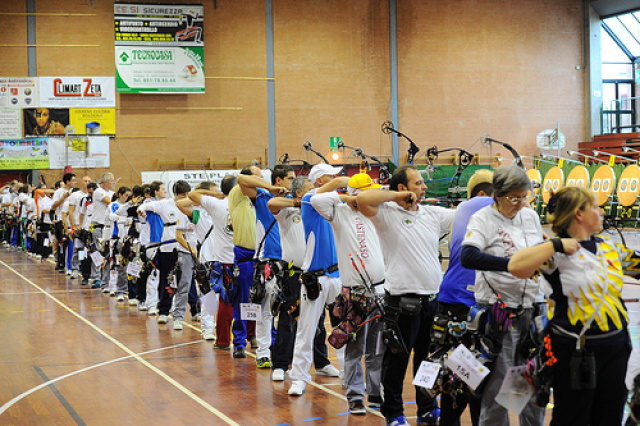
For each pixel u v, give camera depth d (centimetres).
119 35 2378
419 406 498
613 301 334
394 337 457
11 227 2341
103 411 541
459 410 424
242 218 707
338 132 2545
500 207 386
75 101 2366
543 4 2689
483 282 393
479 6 2639
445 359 402
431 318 471
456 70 2625
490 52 2648
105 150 2386
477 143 2638
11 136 2333
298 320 589
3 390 609
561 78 2712
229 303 771
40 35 2342
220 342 781
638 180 1805
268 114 2497
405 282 457
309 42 2522
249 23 2475
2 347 797
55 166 2361
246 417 520
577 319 332
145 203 965
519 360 387
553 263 337
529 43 2681
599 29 2730
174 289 890
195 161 2444
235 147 2472
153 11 2395
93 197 1305
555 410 347
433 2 2603
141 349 781
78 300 1182
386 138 2581
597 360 332
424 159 2602
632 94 2802
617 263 341
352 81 2555
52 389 611
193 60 2425
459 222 434
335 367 683
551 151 2684
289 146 2514
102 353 761
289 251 617
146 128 2412
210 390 600
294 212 614
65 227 1484
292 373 584
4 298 1203
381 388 555
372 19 2567
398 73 2589
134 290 1141
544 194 1952
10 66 2328
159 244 955
